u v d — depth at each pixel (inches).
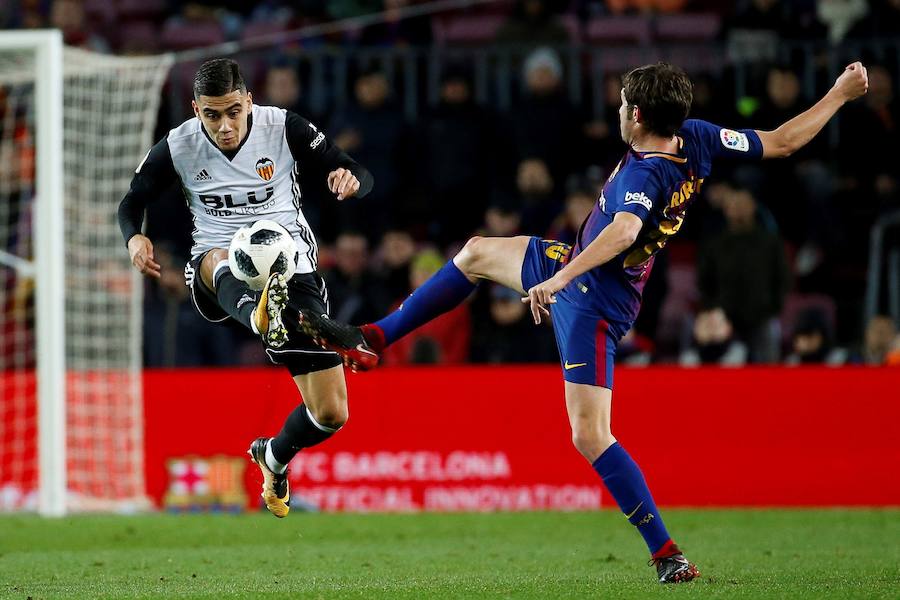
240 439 1465.3
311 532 1198.3
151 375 1488.7
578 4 2110.0
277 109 810.8
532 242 784.9
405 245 1704.0
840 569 829.2
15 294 1640.0
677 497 1434.5
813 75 1894.7
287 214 817.5
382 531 1206.3
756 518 1302.9
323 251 1840.6
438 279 797.9
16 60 1469.0
